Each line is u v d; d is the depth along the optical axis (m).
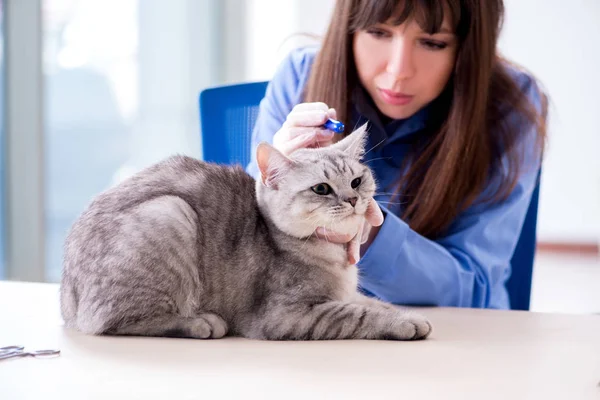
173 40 4.75
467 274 2.01
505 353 1.31
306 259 1.57
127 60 4.42
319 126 1.76
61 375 1.12
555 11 5.37
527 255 2.25
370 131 2.20
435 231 2.08
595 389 1.08
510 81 2.15
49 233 3.91
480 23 1.92
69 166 4.05
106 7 4.23
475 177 2.04
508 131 2.12
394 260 1.88
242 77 5.12
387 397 1.03
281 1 5.09
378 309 1.49
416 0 1.79
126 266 1.45
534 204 2.23
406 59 1.86
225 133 2.36
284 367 1.19
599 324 1.60
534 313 1.76
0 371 1.14
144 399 1.01
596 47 5.34
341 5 1.98
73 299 1.49
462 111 1.97
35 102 3.62
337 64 2.03
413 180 2.10
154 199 1.54
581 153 5.52
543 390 1.07
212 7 4.98
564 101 5.47
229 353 1.29
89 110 4.14
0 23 3.53
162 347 1.34
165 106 4.72
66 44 3.97
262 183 1.61
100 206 1.55
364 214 1.66
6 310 1.66
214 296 1.56
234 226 1.59
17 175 3.64
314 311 1.48
